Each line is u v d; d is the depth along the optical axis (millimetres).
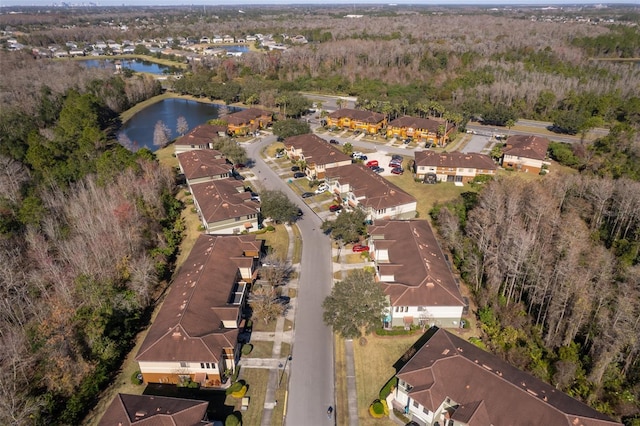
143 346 54812
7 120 133750
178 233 89000
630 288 62062
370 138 146250
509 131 151375
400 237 76500
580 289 60938
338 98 199250
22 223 87562
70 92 166375
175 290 65500
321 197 103938
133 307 63406
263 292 67250
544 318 62062
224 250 73500
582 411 44656
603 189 86188
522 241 68062
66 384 51094
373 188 94562
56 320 57219
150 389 54344
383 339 62000
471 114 160500
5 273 68312
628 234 83312
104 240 74125
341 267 77750
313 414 50906
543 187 95125
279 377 55781
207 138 131875
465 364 50312
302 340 61781
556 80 176250
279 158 129250
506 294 69438
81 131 136500
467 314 66562
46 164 110312
